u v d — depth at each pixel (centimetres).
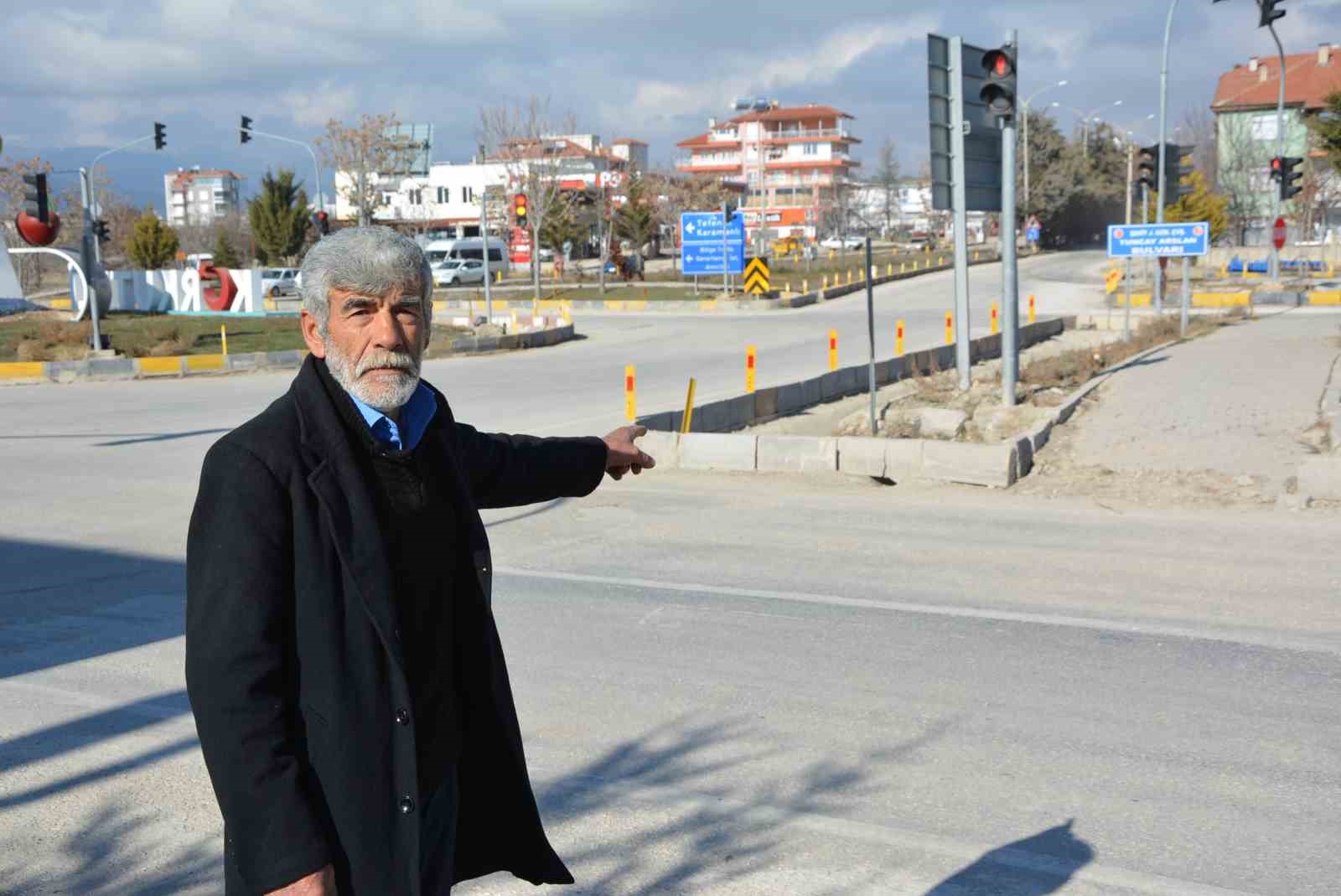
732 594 779
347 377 237
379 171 6378
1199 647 658
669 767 505
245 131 4288
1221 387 1633
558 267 6544
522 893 405
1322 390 1564
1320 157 6150
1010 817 457
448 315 4056
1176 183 2644
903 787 484
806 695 591
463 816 266
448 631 251
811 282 5462
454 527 254
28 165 5294
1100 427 1393
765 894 399
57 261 7919
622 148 12812
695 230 4641
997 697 586
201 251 8469
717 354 2698
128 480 1252
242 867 213
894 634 688
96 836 449
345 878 222
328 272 235
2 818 463
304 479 228
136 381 2386
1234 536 921
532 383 2166
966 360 1753
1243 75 8744
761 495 1122
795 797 475
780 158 12388
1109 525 971
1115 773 496
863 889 403
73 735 546
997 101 1491
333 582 226
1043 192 8369
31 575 853
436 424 256
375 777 225
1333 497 1037
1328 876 410
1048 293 4609
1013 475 1152
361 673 226
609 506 1078
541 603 762
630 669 631
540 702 582
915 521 999
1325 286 4322
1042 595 767
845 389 1939
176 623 731
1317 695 584
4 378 2414
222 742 213
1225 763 505
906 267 6128
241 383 2323
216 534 221
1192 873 412
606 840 440
